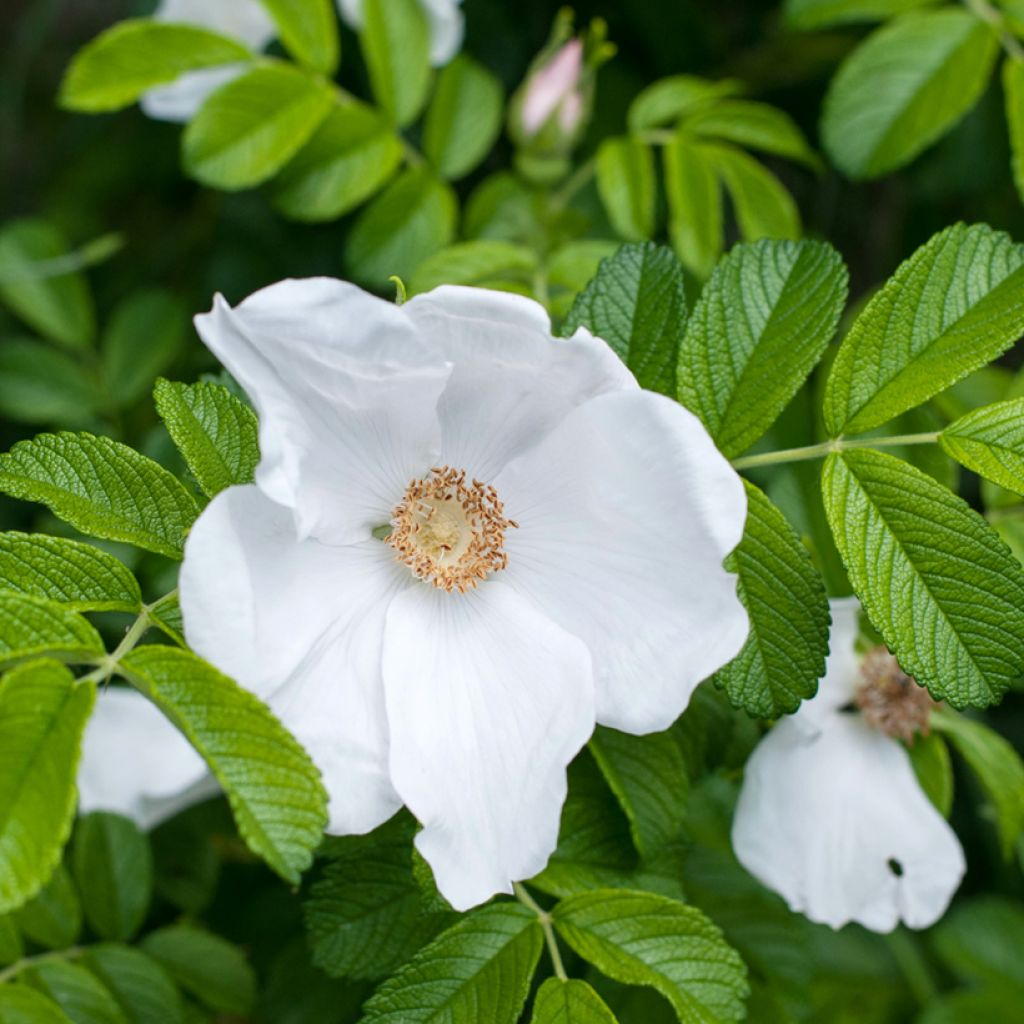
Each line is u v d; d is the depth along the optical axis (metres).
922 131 0.45
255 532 0.33
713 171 0.46
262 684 0.32
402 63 0.46
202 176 0.43
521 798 0.33
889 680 0.39
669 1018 0.39
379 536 0.35
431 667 0.34
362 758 0.33
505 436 0.35
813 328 0.36
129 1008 0.40
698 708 0.38
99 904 0.41
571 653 0.34
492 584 0.35
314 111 0.44
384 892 0.37
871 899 0.39
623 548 0.34
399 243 0.45
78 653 0.32
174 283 0.62
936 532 0.34
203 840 0.45
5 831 0.30
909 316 0.35
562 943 0.39
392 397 0.33
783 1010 0.40
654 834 0.36
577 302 0.36
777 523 0.35
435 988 0.34
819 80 0.55
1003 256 0.35
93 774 0.42
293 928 0.45
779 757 0.39
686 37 0.55
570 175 0.52
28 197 0.72
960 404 0.44
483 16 0.55
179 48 0.45
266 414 0.32
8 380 0.52
